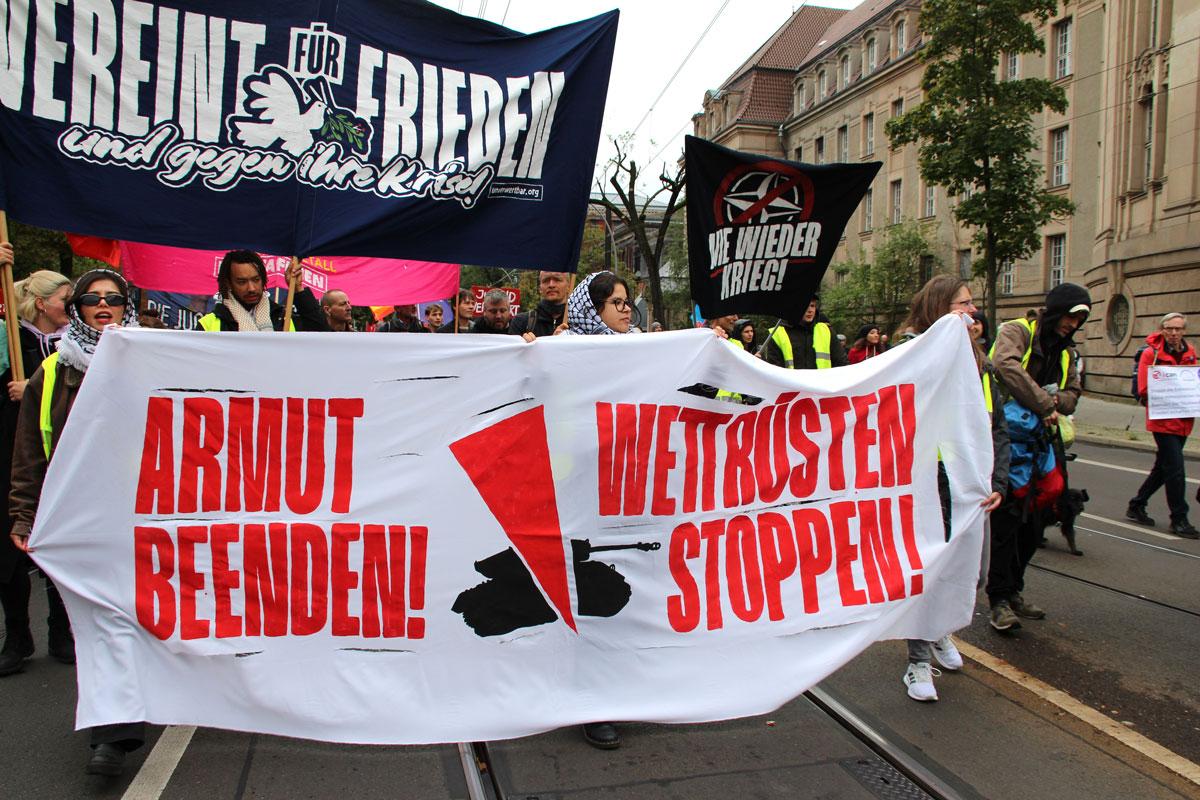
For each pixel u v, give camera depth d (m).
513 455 3.29
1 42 3.15
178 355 3.13
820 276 3.95
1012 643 4.42
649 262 23.69
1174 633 4.54
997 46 19.47
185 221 3.35
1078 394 4.67
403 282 7.39
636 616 3.32
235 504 3.15
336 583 3.18
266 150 3.40
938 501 3.66
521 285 27.16
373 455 3.22
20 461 3.40
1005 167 19.72
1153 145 19.81
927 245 31.73
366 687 3.15
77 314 3.57
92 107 3.23
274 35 3.38
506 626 3.24
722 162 3.80
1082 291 4.48
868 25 37.34
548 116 3.69
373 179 3.52
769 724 3.52
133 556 3.08
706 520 3.42
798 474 3.52
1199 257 18.20
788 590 3.45
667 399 3.41
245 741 3.31
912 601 3.55
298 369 3.20
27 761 3.15
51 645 4.17
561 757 3.22
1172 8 19.02
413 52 3.54
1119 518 7.45
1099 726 3.46
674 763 3.17
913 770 3.09
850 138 39.03
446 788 2.96
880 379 3.65
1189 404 6.73
